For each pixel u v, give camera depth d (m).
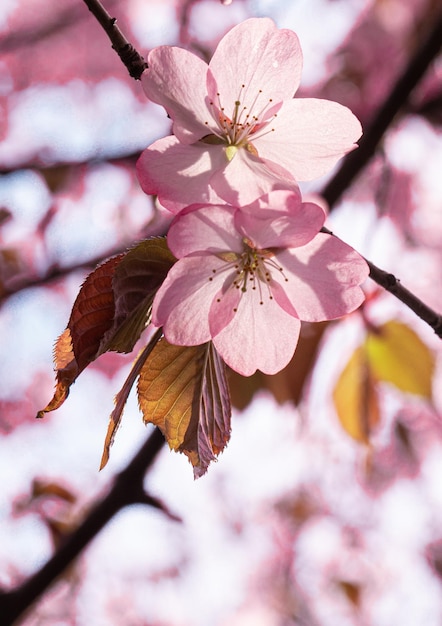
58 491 0.54
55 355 0.26
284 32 0.28
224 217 0.27
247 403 0.34
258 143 0.28
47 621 1.22
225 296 0.27
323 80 0.99
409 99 0.39
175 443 0.28
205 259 0.27
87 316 0.26
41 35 1.08
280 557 1.53
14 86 1.08
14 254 0.76
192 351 0.28
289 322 0.28
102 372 1.17
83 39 1.09
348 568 1.48
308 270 0.28
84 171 0.69
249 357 0.28
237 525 1.54
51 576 0.37
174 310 0.27
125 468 0.37
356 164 0.39
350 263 0.28
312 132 0.28
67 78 1.09
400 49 0.96
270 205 0.27
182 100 0.28
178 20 0.91
